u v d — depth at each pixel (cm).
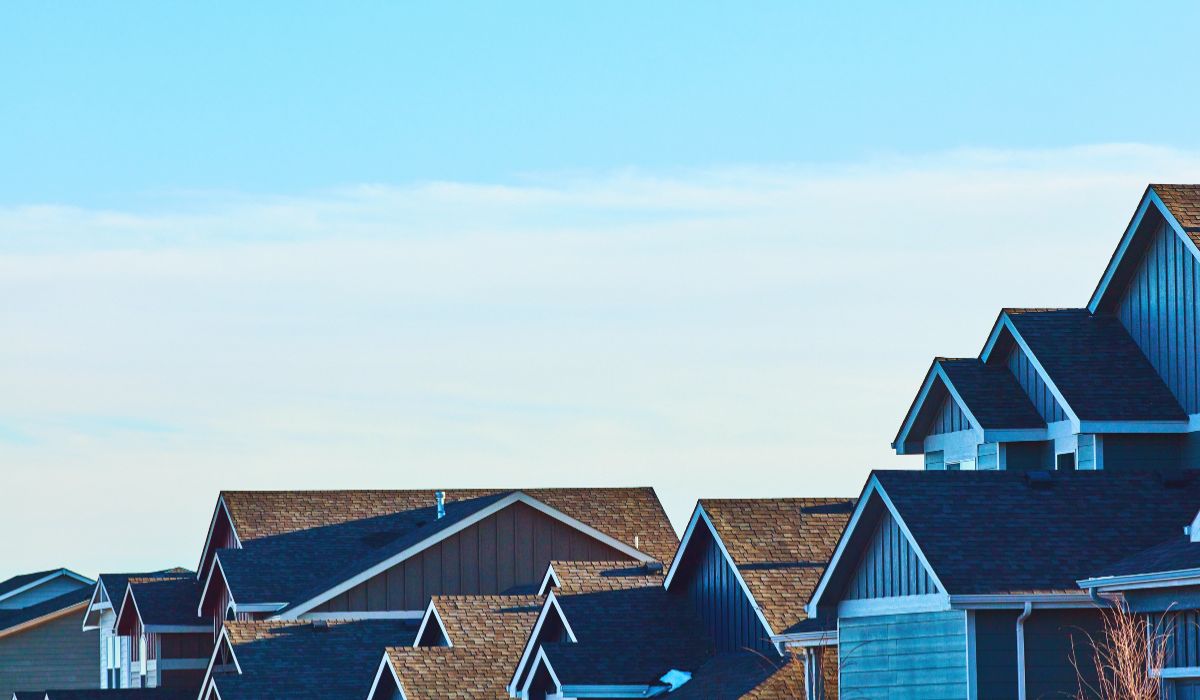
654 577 5650
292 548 8025
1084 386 4225
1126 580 3284
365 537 8219
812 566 4994
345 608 7225
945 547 3622
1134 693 3234
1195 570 3064
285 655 6606
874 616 3875
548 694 5247
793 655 4525
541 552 7506
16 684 10869
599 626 5184
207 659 8462
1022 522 3753
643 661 5041
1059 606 3500
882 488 3825
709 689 4619
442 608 6072
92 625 10469
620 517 7738
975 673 3509
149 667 8631
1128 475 4003
